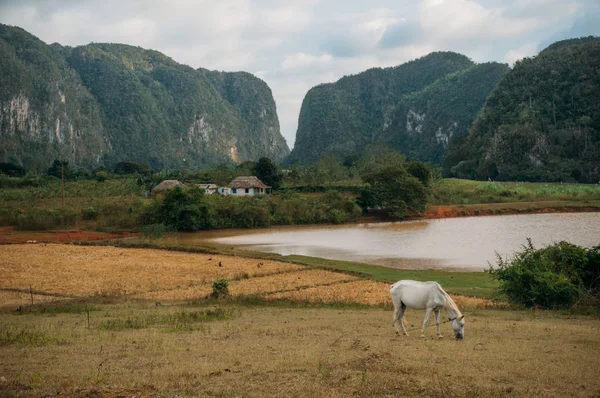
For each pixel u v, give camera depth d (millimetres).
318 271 36125
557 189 116500
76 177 135125
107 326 16312
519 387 9141
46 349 12492
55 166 146000
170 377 9625
